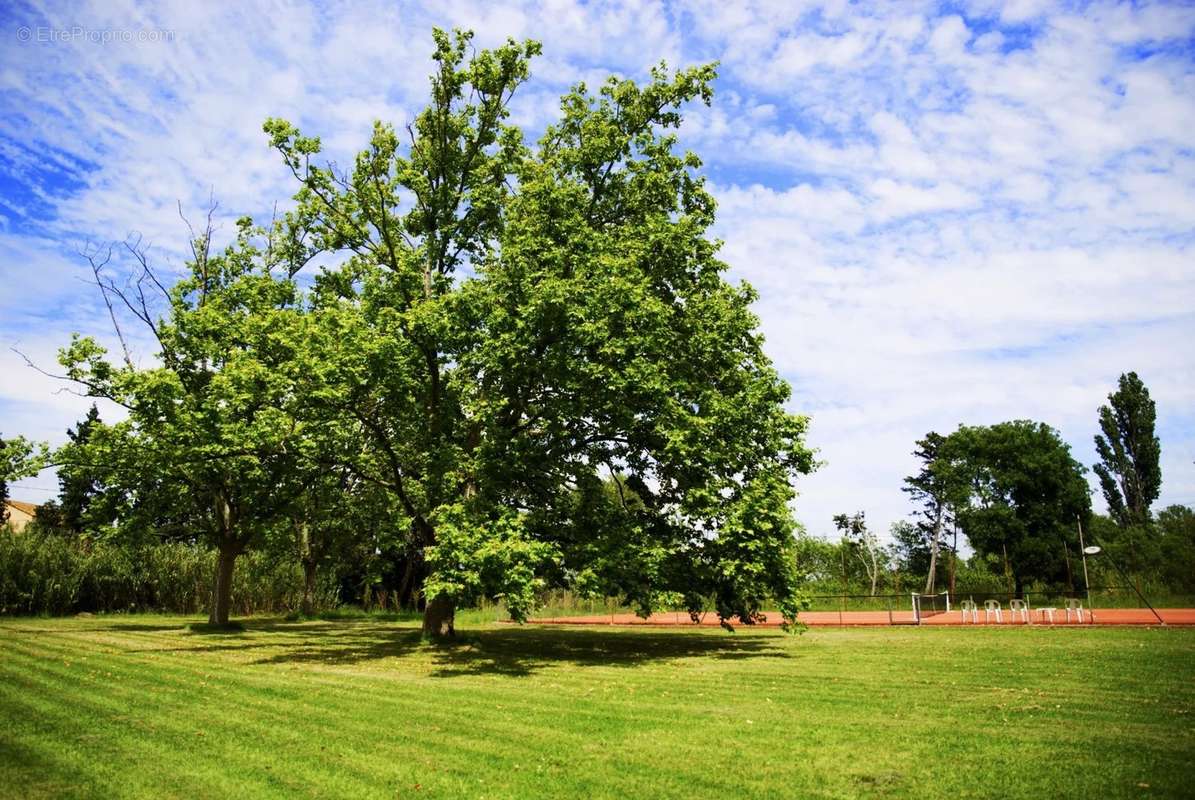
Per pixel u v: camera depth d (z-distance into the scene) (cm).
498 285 2017
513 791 734
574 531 2073
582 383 1931
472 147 2369
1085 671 1541
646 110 2419
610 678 1548
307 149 2300
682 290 2317
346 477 2852
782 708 1176
